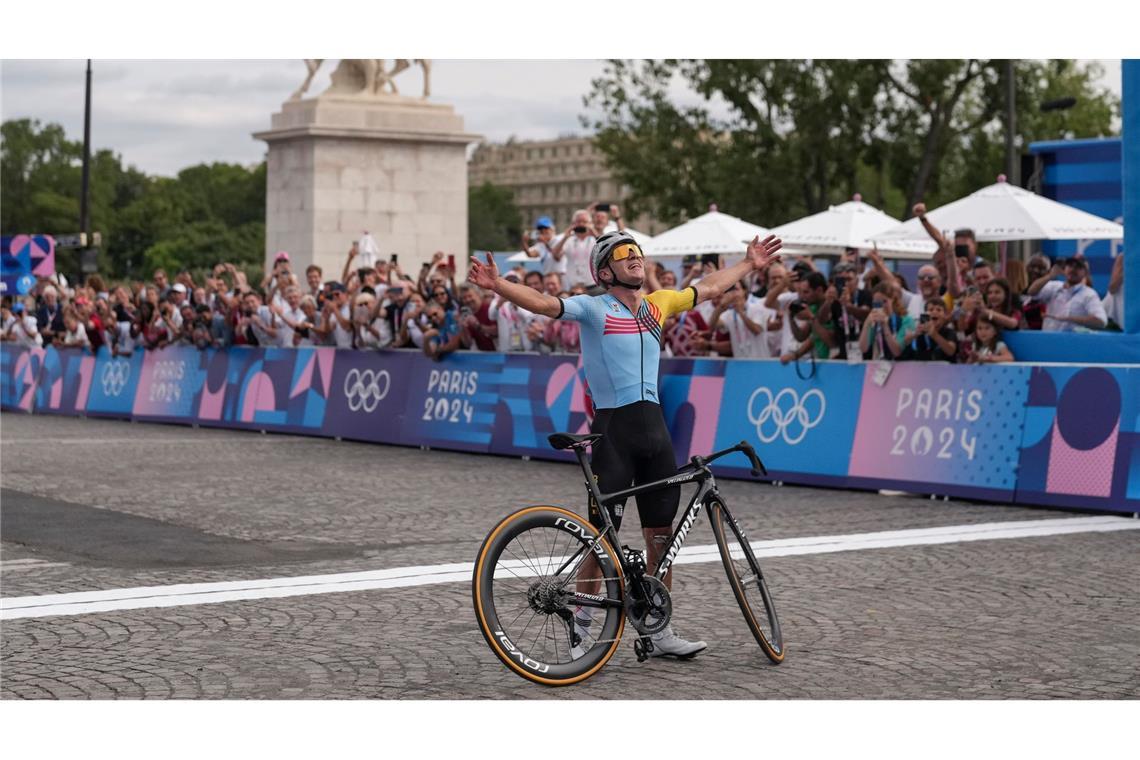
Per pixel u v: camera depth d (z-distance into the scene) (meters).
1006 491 11.28
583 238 15.80
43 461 15.10
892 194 60.09
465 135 29.70
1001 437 11.39
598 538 6.09
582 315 6.34
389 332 17.16
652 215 49.66
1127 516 10.59
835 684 5.95
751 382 13.23
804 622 7.11
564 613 6.01
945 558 8.88
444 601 7.70
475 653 6.53
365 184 29.23
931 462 11.80
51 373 23.17
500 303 15.68
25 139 139.38
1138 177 11.40
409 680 6.07
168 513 11.14
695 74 46.47
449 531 10.16
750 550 6.42
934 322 11.84
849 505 11.35
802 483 12.65
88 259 34.78
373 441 17.09
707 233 19.00
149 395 21.00
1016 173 35.41
